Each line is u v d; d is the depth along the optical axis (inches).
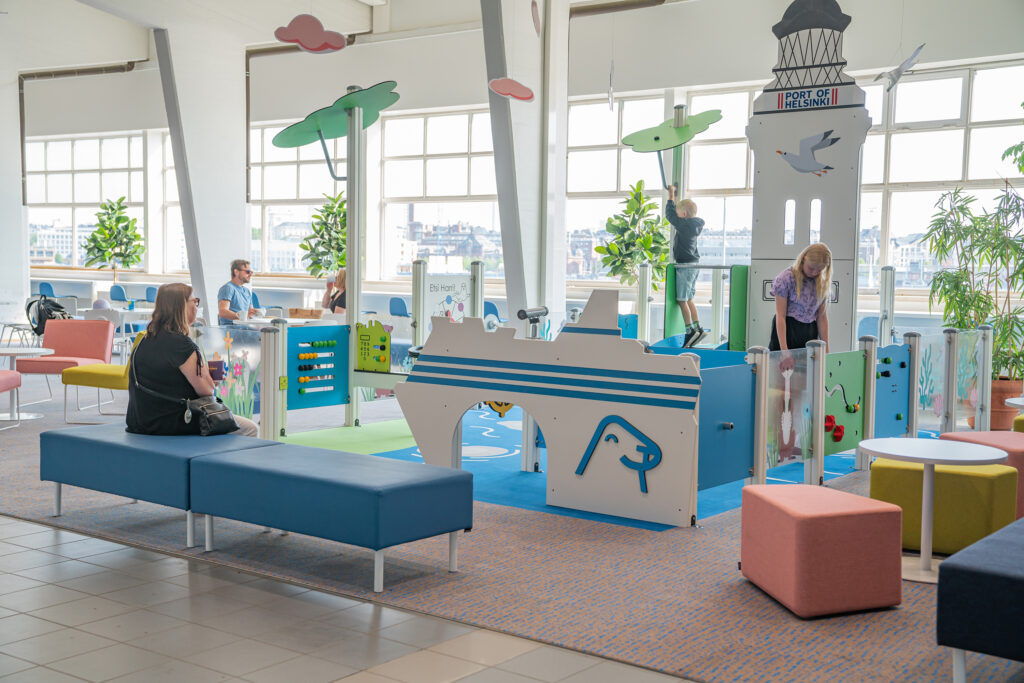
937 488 176.2
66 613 142.4
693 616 143.9
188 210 473.7
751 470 214.1
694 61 452.1
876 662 126.3
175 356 191.2
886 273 322.3
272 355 281.7
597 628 138.4
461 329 226.2
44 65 554.3
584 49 479.2
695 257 369.7
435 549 179.3
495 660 126.6
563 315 397.4
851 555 144.1
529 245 403.2
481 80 504.4
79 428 200.2
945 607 112.3
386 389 314.2
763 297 322.7
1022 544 119.8
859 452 261.7
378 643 132.0
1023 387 339.0
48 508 204.7
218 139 481.4
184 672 120.5
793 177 314.0
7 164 557.9
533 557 174.7
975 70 410.3
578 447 209.9
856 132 302.5
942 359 291.1
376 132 567.8
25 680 117.3
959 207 355.3
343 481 154.3
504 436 315.3
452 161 548.4
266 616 142.1
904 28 408.8
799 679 120.5
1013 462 193.8
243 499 166.4
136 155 639.1
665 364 197.8
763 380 211.5
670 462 197.3
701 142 476.7
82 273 668.7
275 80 564.4
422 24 519.8
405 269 572.7
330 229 550.6
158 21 446.9
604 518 203.9
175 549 176.6
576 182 517.3
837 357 241.0
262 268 611.8
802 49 309.1
